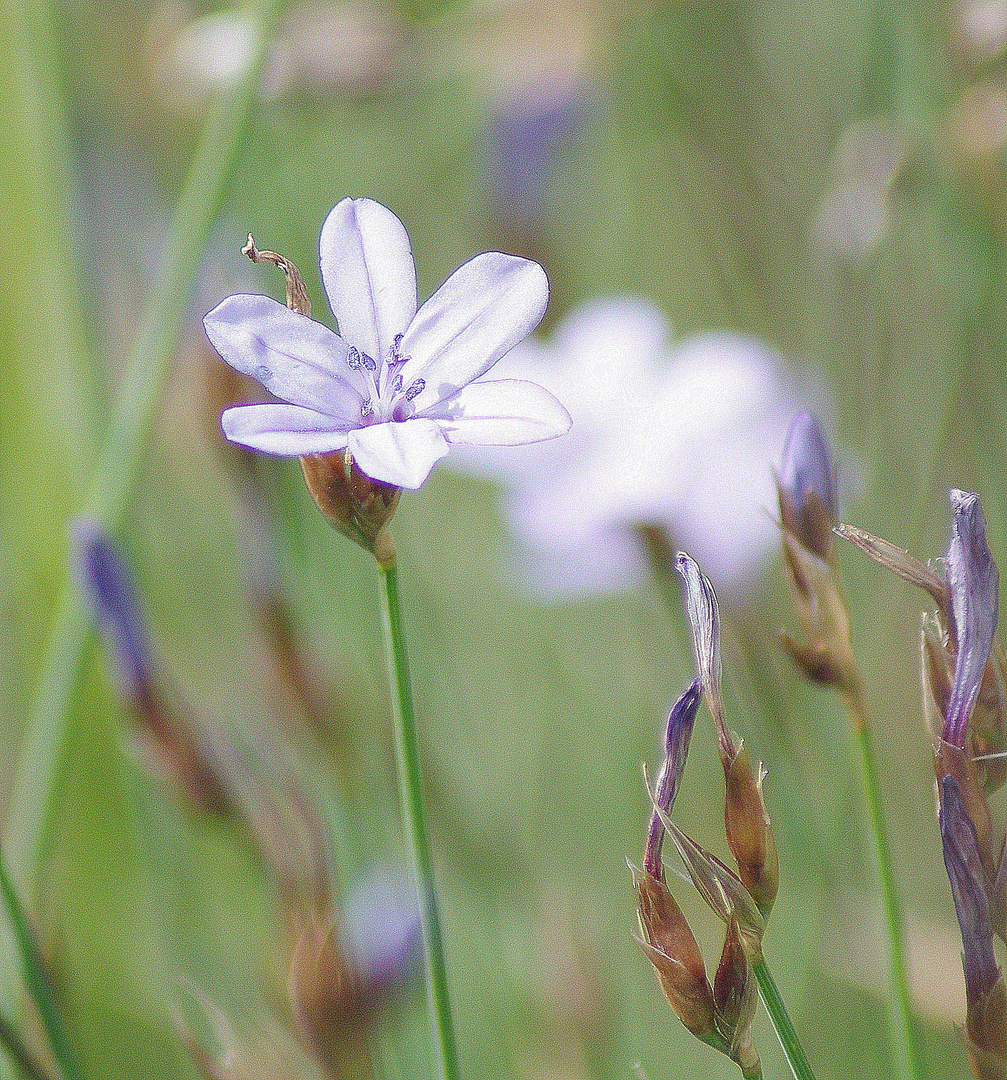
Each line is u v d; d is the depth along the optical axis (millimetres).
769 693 409
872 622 446
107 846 445
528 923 424
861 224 439
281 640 397
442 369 338
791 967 420
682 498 416
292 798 357
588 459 422
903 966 351
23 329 432
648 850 332
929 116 438
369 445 329
